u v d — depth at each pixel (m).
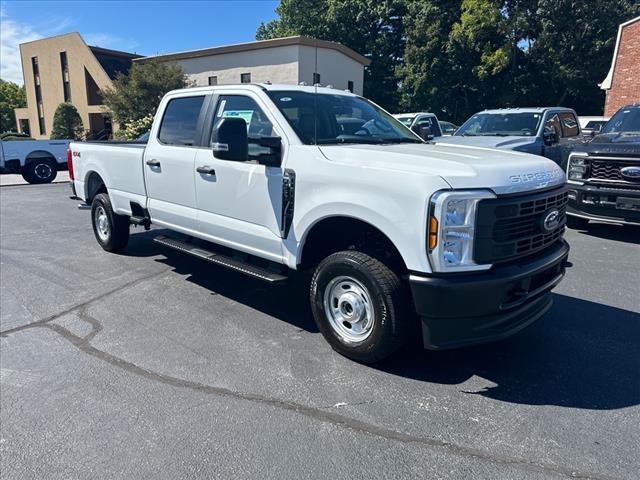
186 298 5.25
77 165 7.26
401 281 3.49
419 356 3.90
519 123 10.11
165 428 3.01
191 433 2.96
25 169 16.12
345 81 26.81
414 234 3.19
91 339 4.26
